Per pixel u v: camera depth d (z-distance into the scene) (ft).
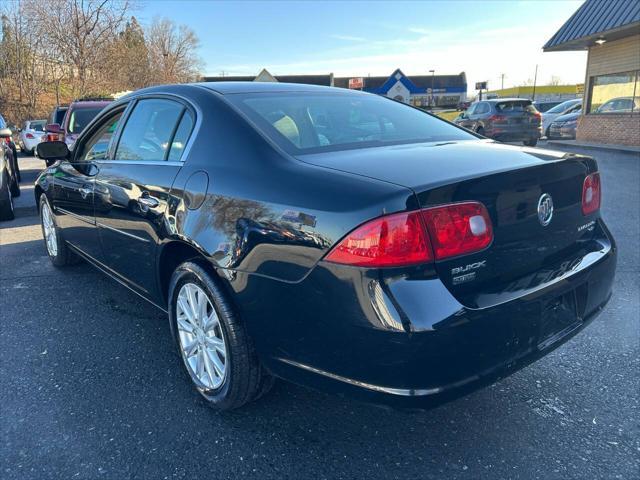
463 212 6.59
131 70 135.13
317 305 6.73
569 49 60.95
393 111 10.94
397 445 8.05
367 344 6.38
